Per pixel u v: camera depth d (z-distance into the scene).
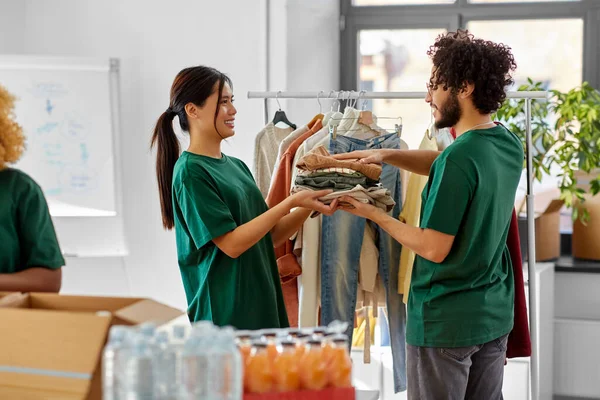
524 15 4.69
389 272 3.10
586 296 4.32
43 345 1.64
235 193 2.50
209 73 2.52
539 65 4.72
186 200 2.42
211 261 2.48
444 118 2.55
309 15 4.48
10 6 4.51
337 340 1.75
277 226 2.77
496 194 2.46
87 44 4.55
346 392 1.73
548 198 4.56
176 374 1.45
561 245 4.75
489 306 2.52
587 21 4.62
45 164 4.34
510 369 3.74
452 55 2.47
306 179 2.65
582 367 4.28
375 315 3.17
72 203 4.37
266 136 3.33
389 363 3.65
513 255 2.86
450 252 2.47
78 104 4.34
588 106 4.06
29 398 1.61
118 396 1.43
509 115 4.05
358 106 4.80
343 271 3.07
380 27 4.82
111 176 4.37
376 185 2.73
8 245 2.14
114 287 4.57
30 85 4.31
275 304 2.59
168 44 4.47
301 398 1.70
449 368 2.50
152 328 1.48
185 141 4.36
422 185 3.03
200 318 2.52
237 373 1.47
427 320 2.51
